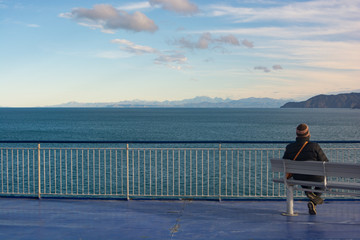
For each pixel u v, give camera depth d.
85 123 106.75
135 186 18.59
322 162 5.23
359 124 103.94
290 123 108.44
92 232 4.82
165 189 17.86
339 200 6.68
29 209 6.09
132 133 64.94
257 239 4.52
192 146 37.62
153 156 29.70
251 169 23.67
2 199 6.79
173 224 5.20
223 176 21.33
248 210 6.03
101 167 24.05
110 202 6.57
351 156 28.02
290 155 5.76
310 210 5.74
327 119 145.75
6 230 4.92
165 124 100.94
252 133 65.81
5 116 182.12
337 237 4.59
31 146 39.06
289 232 4.80
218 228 4.99
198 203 6.51
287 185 5.75
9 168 23.41
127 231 4.85
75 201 6.63
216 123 107.62
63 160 27.48
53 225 5.15
